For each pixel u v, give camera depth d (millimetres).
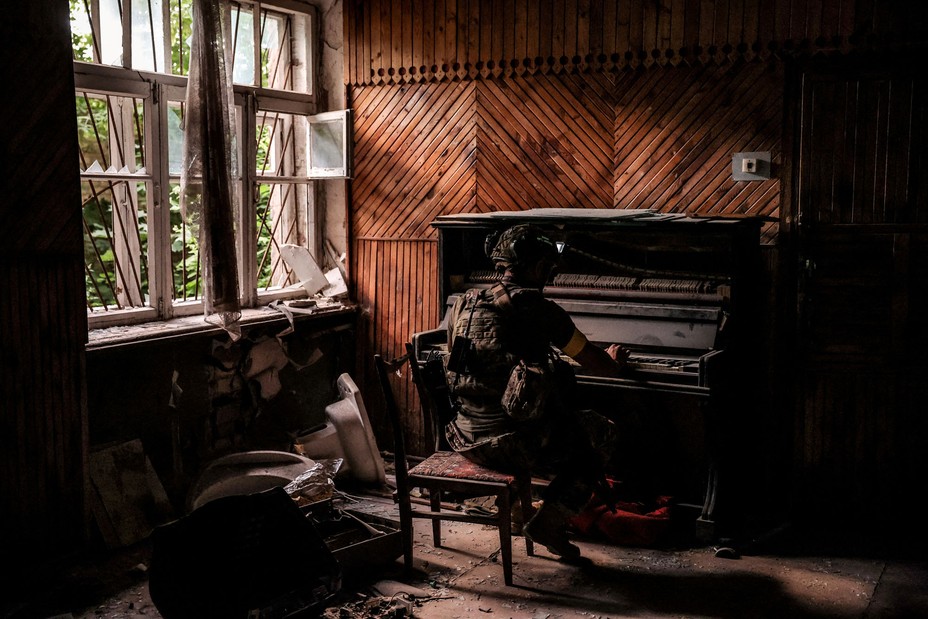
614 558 3615
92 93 3805
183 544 2742
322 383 4977
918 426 3842
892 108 3744
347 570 3305
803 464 4062
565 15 4355
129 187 4086
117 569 3514
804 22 3873
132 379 3879
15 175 3254
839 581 3400
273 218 5027
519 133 4547
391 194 4926
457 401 3445
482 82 4605
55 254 3438
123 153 4094
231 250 4027
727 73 4051
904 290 3803
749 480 4227
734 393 3889
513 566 3527
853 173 3846
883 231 3814
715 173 4133
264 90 4637
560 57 4398
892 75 3730
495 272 4457
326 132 4855
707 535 3744
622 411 4035
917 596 3266
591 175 4406
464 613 3119
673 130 4195
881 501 3947
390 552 3447
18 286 3318
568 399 3350
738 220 3734
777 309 4066
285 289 4977
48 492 3506
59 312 3477
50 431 3490
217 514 2816
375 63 4863
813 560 3613
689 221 3709
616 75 4289
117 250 4113
